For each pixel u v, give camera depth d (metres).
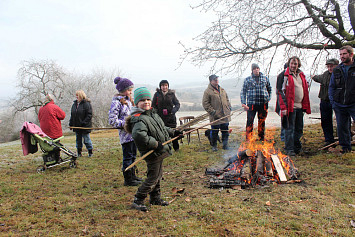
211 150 7.91
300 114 6.43
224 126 7.76
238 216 3.34
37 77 36.66
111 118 4.91
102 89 35.81
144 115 3.69
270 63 8.82
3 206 4.12
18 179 5.83
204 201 3.88
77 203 4.14
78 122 8.07
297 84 6.26
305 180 4.59
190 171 5.73
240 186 4.42
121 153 8.59
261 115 7.85
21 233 3.18
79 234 3.10
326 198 3.78
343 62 5.67
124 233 3.07
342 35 8.34
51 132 6.68
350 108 5.70
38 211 3.89
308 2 7.96
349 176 4.59
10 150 10.90
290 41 8.27
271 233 2.90
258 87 7.65
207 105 7.69
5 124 37.50
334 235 2.82
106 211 3.77
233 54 8.69
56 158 6.71
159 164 3.77
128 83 5.10
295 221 3.14
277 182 4.56
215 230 3.03
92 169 6.58
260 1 8.07
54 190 4.91
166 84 7.63
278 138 8.71
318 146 7.07
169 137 4.04
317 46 8.50
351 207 3.45
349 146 6.00
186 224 3.20
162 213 3.58
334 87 5.89
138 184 5.07
